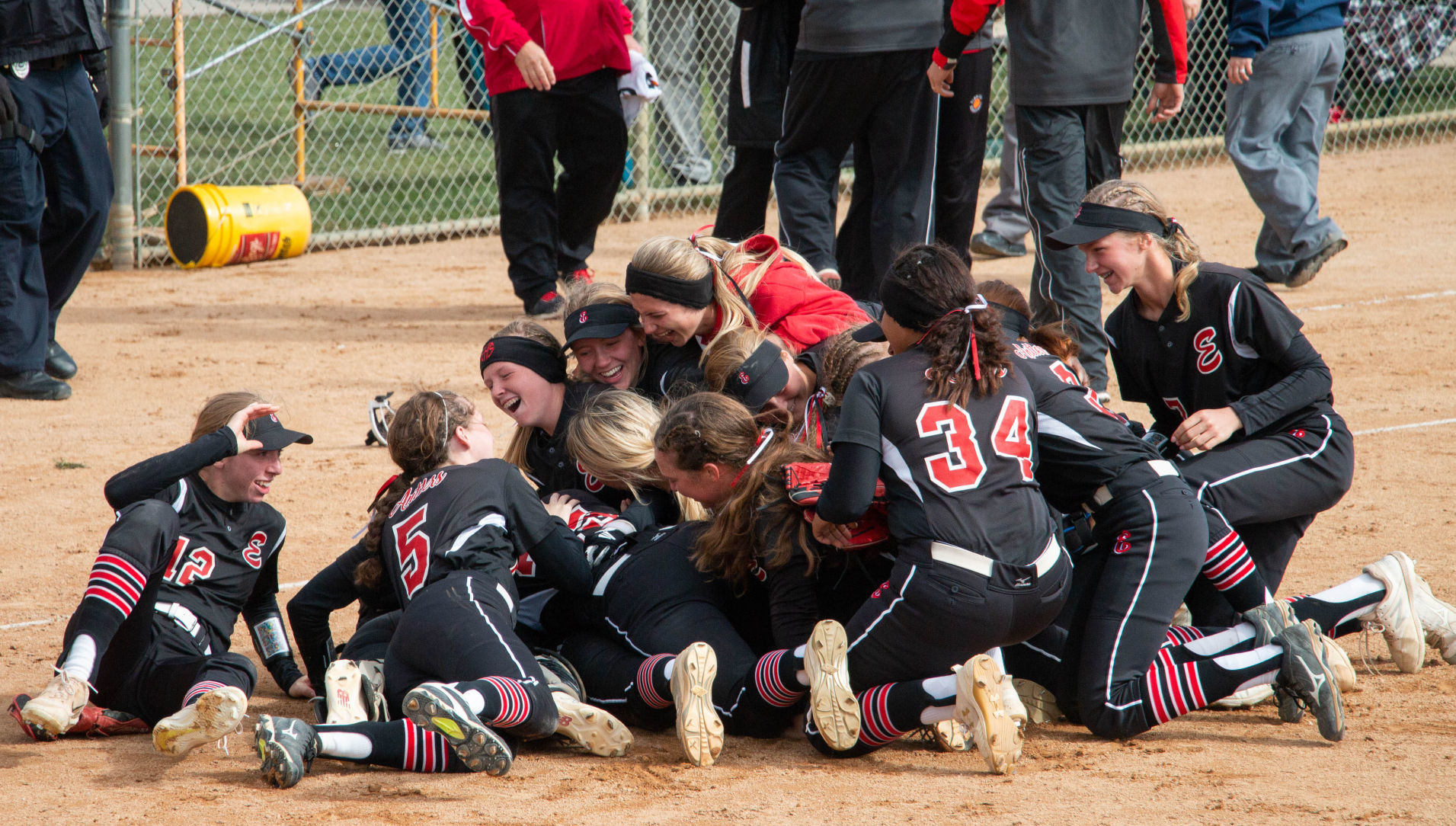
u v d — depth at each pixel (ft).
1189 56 188.65
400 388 92.38
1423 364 93.25
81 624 41.32
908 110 86.17
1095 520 44.55
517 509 44.55
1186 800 36.55
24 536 64.59
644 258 50.49
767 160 102.83
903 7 83.35
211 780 39.17
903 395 39.96
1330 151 188.03
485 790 38.22
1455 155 183.93
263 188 141.28
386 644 45.96
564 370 52.75
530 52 104.37
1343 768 38.58
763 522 43.37
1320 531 61.62
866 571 43.75
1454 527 61.46
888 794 37.63
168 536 43.73
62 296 94.53
